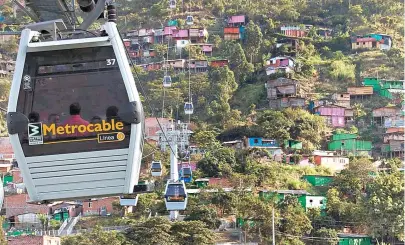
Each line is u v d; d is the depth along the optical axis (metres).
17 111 9.41
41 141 9.40
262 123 88.75
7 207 70.38
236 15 119.69
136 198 42.31
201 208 62.97
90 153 9.38
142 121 9.52
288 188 75.88
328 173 81.81
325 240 62.69
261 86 101.62
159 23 122.50
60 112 9.43
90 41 9.47
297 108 94.50
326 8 126.38
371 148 90.81
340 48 115.19
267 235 61.31
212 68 106.56
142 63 113.75
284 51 111.06
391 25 121.75
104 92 9.45
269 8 122.31
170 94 100.00
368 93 100.00
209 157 78.12
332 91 103.25
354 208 67.88
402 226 64.56
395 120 94.12
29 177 9.38
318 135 90.44
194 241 55.69
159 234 55.22
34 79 9.46
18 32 10.12
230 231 62.88
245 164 79.06
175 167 60.44
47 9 10.89
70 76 9.48
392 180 67.69
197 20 121.75
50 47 9.48
